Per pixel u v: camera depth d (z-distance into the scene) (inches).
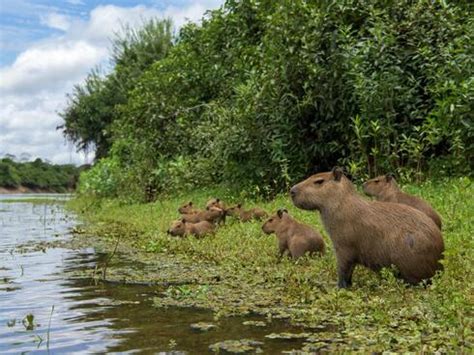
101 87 1462.8
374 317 165.2
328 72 446.0
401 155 422.0
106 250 354.3
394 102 423.5
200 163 602.2
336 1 463.2
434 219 250.1
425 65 415.8
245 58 559.5
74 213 781.3
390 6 461.4
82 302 204.8
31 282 246.2
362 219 209.3
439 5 459.5
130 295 217.3
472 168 392.8
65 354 142.3
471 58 390.0
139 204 684.7
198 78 692.1
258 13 588.7
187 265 284.0
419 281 200.7
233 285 229.1
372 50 425.1
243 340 151.5
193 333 160.1
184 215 404.8
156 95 701.9
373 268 210.7
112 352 143.2
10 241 416.5
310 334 157.0
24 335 160.9
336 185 215.2
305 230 269.7
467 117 381.4
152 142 706.8
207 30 657.6
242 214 392.2
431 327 154.4
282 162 470.3
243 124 497.7
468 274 197.6
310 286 213.3
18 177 2395.4
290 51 458.6
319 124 463.8
